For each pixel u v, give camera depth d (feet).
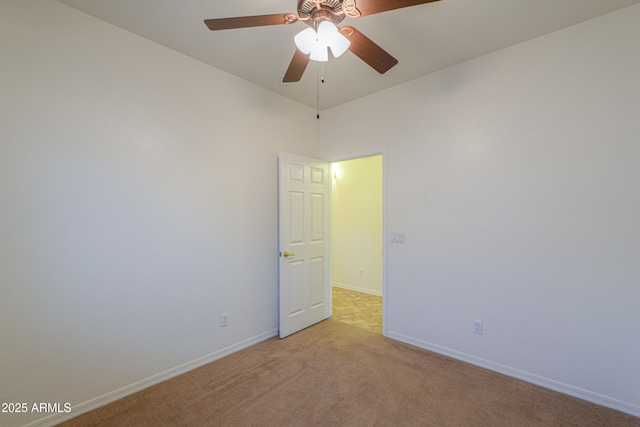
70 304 5.75
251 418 5.68
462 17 6.08
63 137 5.67
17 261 5.21
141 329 6.71
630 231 5.78
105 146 6.20
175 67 7.34
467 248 7.82
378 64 5.65
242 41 6.95
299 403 6.13
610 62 5.97
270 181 9.66
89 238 5.99
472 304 7.75
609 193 5.98
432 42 6.98
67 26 5.73
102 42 6.17
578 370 6.31
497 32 6.61
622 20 5.85
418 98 8.75
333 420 5.62
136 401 6.23
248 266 8.96
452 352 8.09
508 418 5.67
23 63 5.26
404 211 9.05
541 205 6.75
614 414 5.77
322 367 7.59
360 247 15.75
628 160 5.80
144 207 6.77
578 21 6.23
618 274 5.90
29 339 5.32
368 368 7.53
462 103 7.91
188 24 6.32
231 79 8.55
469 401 6.18
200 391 6.58
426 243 8.59
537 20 6.20
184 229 7.48
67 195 5.72
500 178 7.30
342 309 12.62
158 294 7.00
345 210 16.44
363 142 10.14
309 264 10.52
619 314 5.89
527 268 6.93
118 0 5.56
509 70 7.17
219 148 8.25
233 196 8.59
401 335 9.17
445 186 8.21
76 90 5.83
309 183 10.51
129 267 6.54
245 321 8.86
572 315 6.39
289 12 5.99
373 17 6.05
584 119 6.24
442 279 8.28
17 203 5.20
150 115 6.88
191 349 7.57
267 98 9.55
